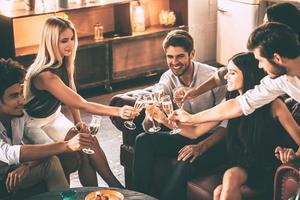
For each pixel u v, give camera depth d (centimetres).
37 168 342
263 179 320
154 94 353
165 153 360
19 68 330
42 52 366
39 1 560
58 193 300
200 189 327
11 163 325
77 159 366
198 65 372
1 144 326
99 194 283
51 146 321
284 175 296
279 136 320
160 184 359
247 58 320
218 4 662
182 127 350
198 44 688
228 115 315
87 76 590
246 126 317
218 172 338
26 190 340
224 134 350
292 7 361
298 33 356
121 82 633
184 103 368
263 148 320
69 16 593
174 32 367
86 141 316
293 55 280
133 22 618
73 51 373
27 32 580
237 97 314
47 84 359
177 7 648
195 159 342
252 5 624
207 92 364
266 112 314
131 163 386
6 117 338
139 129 377
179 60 360
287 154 294
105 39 591
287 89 293
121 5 605
